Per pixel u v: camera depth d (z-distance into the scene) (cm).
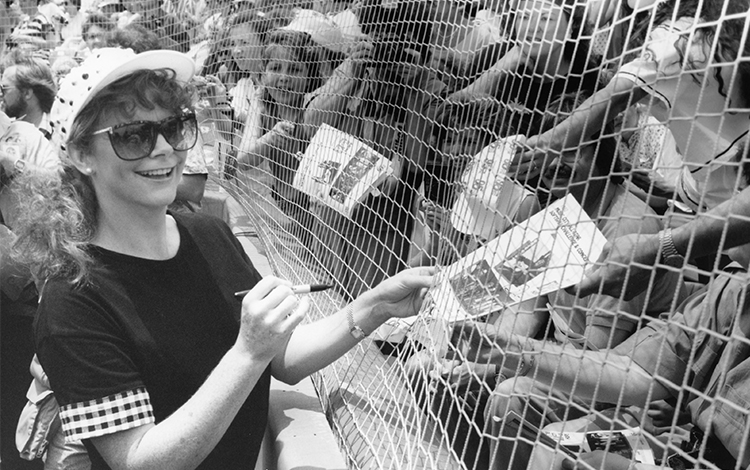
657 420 180
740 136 144
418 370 195
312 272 294
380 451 188
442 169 210
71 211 172
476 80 185
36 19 629
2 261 274
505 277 153
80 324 164
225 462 187
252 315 158
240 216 468
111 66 164
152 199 172
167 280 179
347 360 246
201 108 461
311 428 218
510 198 157
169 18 552
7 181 305
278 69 346
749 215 132
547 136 156
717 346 155
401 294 201
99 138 167
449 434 194
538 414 178
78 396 161
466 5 203
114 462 163
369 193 256
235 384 159
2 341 284
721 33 130
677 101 141
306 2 335
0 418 288
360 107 267
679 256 138
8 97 427
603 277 132
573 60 130
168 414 175
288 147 339
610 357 164
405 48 235
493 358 168
